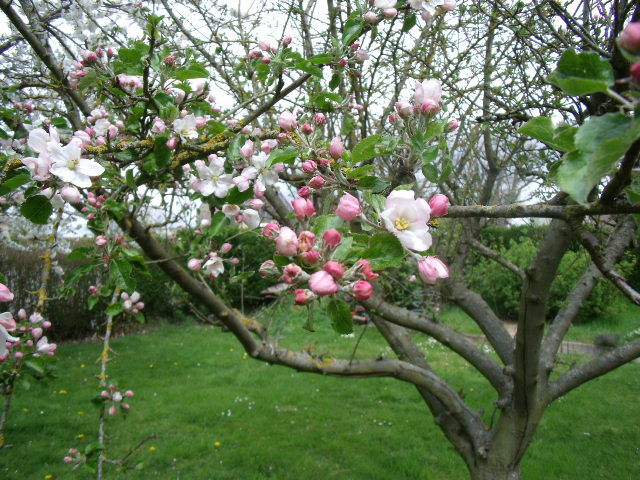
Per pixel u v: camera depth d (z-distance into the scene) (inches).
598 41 95.4
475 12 127.2
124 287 73.4
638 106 24.3
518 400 100.3
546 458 176.7
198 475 166.9
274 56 74.2
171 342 358.6
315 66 70.9
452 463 174.9
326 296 37.3
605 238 120.0
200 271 108.5
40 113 112.5
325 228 41.1
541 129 31.9
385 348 324.8
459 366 290.4
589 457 178.1
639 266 256.2
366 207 54.9
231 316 99.3
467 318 385.7
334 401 238.1
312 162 47.2
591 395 240.2
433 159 46.8
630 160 31.0
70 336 372.8
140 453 179.9
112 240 75.3
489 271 381.7
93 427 201.2
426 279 39.2
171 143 63.9
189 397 238.7
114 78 68.6
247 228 82.2
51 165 51.9
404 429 205.6
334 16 101.0
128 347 341.7
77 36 87.0
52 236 107.8
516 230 410.0
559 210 42.2
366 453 183.8
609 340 309.6
